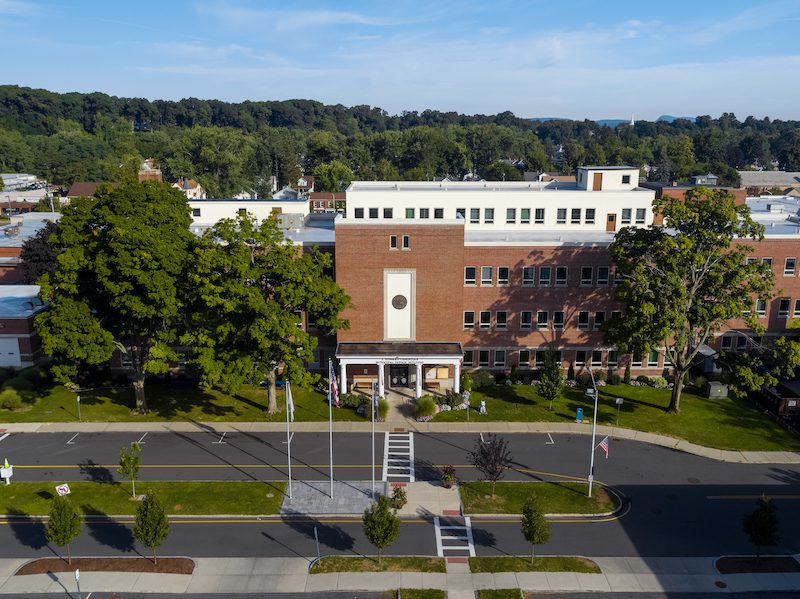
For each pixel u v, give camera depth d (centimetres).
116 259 4856
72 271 5025
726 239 5144
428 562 3569
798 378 5938
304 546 3716
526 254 6122
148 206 5225
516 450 4909
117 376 6319
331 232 6906
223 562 3566
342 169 17900
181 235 5291
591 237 6569
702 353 6138
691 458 4828
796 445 5050
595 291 6200
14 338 6319
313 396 5888
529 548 3709
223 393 5966
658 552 3688
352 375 6084
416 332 6000
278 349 5184
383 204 6744
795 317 6431
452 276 5888
